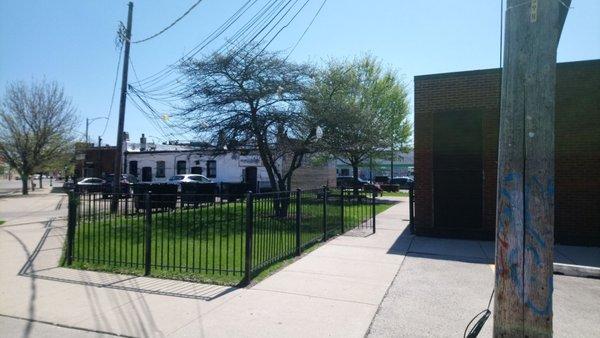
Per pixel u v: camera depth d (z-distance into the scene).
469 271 7.62
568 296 6.19
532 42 3.21
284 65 16.23
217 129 16.77
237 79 16.33
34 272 7.39
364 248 9.75
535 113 3.18
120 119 19.33
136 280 6.85
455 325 4.97
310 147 17.08
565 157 10.70
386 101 31.39
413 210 12.46
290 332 4.73
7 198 31.64
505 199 3.27
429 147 11.97
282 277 7.04
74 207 8.18
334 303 5.73
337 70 24.81
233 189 28.56
